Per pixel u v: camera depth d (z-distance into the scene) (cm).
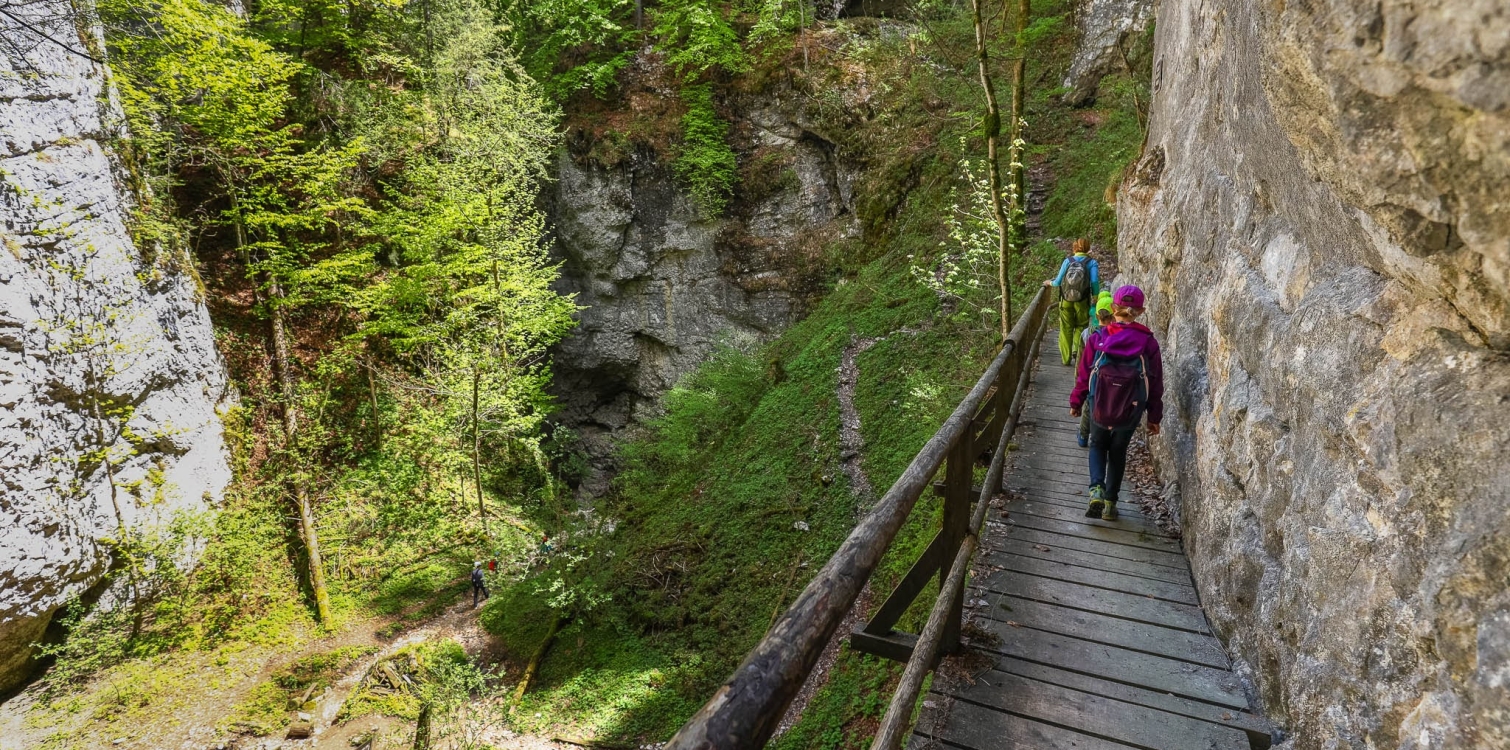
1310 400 236
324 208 1505
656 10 2400
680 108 2228
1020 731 267
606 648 1167
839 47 2094
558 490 1917
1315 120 173
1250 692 279
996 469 404
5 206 1081
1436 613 151
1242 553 298
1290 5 160
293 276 1508
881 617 287
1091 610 354
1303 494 238
